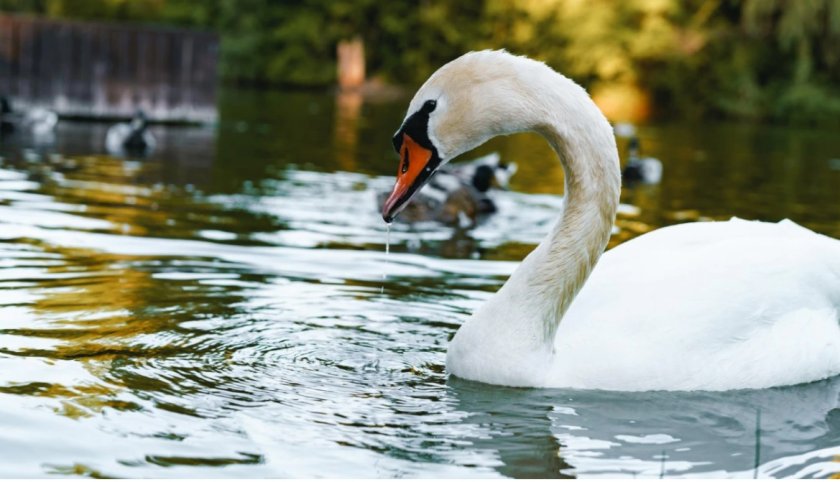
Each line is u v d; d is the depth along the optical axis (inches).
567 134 211.8
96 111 839.1
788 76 1519.4
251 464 167.3
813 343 227.6
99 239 350.0
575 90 213.3
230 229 384.2
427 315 271.4
